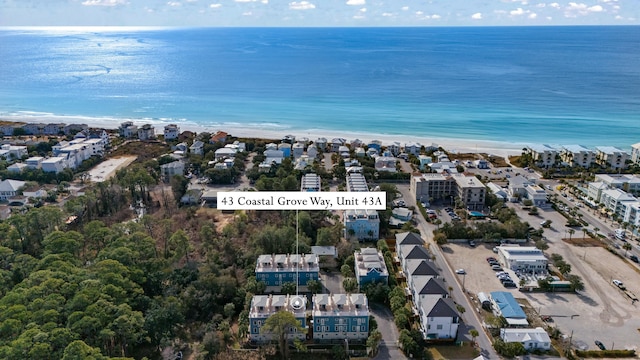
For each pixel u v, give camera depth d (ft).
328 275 494.59
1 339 318.86
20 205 652.48
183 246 494.18
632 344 384.47
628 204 606.14
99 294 363.15
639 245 557.74
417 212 651.66
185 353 374.84
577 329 404.16
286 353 374.63
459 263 517.96
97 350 304.71
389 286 454.40
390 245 557.33
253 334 387.75
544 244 540.11
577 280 459.32
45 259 424.46
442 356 373.61
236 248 515.91
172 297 399.24
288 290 447.42
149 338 364.79
